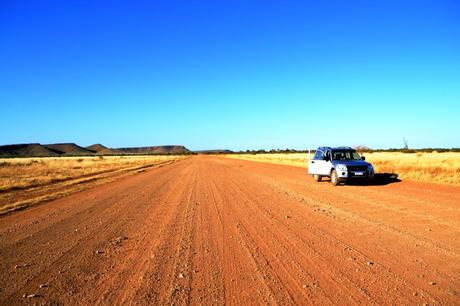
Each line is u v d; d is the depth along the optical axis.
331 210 11.09
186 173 31.47
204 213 11.55
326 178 22.44
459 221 8.91
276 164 42.56
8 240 8.98
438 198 12.48
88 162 65.88
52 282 5.87
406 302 4.55
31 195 18.64
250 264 6.39
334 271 5.81
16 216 12.56
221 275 5.90
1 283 5.94
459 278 5.30
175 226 9.82
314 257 6.58
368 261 6.21
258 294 5.05
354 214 10.28
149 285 5.59
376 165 27.61
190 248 7.60
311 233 8.36
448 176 18.27
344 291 4.99
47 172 37.47
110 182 24.92
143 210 12.68
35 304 5.01
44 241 8.73
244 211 11.59
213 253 7.16
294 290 5.12
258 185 19.17
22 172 38.28
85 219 11.38
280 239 7.96
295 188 17.30
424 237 7.59
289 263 6.33
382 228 8.49
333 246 7.23
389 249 6.85
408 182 17.72
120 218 11.32
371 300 4.66
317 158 20.50
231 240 8.09
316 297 4.84
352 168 17.53
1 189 21.34
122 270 6.36
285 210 11.46
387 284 5.16
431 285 5.07
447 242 7.17
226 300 4.90
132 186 21.48
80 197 17.11
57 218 11.76
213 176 26.59
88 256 7.30
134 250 7.63
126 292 5.33
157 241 8.31
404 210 10.55
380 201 12.38
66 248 7.98
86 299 5.12
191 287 5.44
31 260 7.19
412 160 32.38
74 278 6.03
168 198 15.50
